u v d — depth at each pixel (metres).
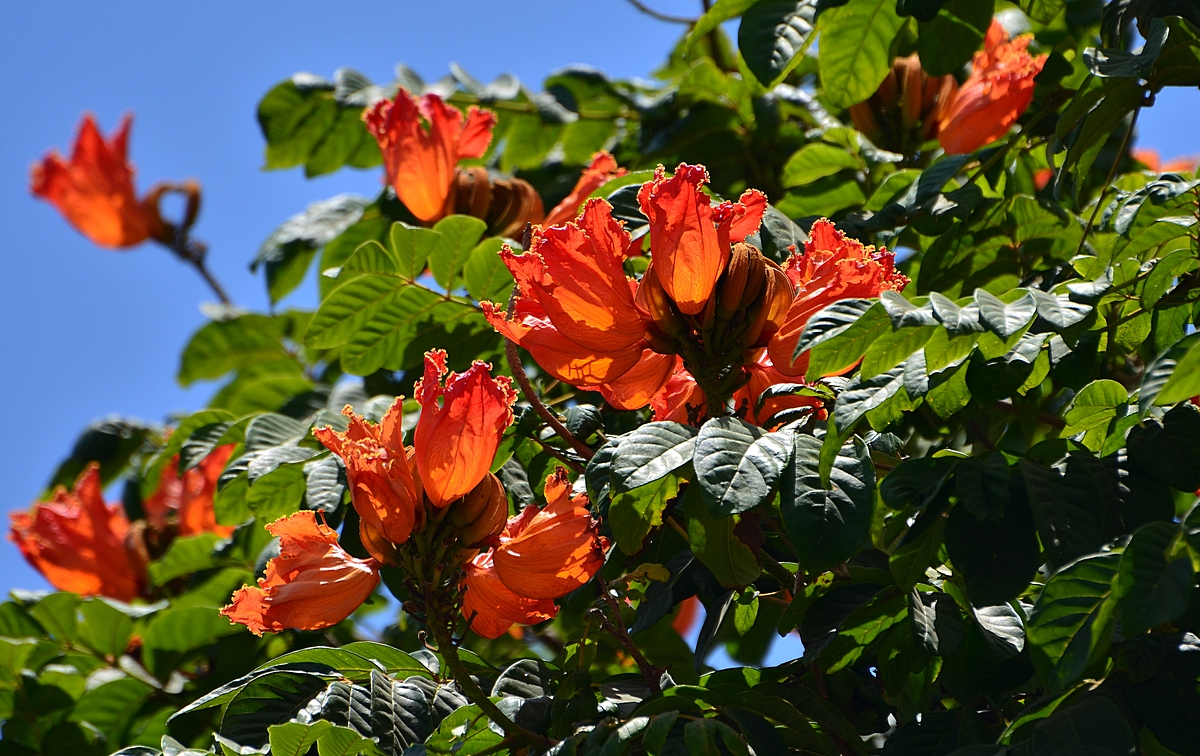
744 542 2.29
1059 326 2.16
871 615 2.28
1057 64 2.78
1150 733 2.21
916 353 2.18
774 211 2.49
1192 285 2.35
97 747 2.76
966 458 2.19
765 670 2.31
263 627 2.25
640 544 2.28
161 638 2.78
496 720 2.24
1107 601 2.08
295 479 2.54
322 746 2.23
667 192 2.22
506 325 2.27
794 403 2.27
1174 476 2.19
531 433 2.43
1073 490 2.17
